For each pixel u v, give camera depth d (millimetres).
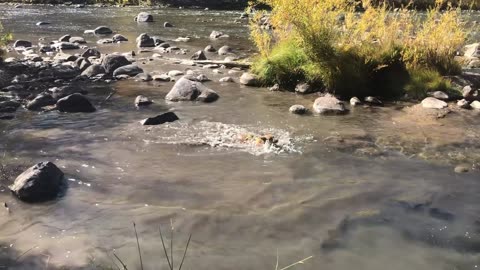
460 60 11758
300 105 8438
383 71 9766
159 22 22422
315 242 4316
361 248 4230
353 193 5254
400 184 5508
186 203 4988
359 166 6016
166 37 17594
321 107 8336
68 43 15086
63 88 9531
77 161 6047
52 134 7066
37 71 11406
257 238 4367
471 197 5207
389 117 8156
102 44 16047
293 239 4363
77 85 10203
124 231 4445
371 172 5836
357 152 6492
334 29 9828
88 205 4926
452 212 4875
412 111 8500
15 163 5965
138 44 15594
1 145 6598
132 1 31969
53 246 4191
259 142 6695
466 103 8773
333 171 5844
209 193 5215
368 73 9680
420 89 9367
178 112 8219
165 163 6016
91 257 4039
